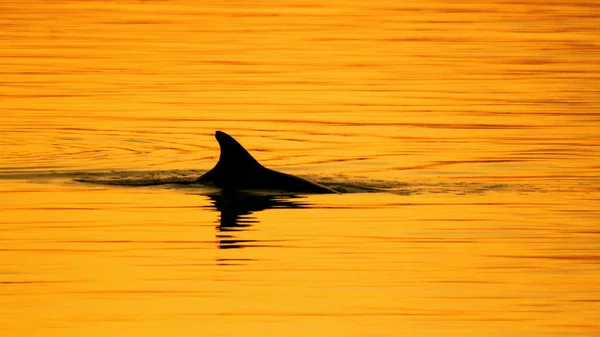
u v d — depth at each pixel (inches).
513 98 5068.9
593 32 7313.0
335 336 1977.1
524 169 3587.6
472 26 7583.7
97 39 6845.5
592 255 2541.8
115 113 4670.3
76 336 1972.2
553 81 5531.5
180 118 4586.6
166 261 2466.8
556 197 3169.3
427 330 2012.8
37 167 3595.0
